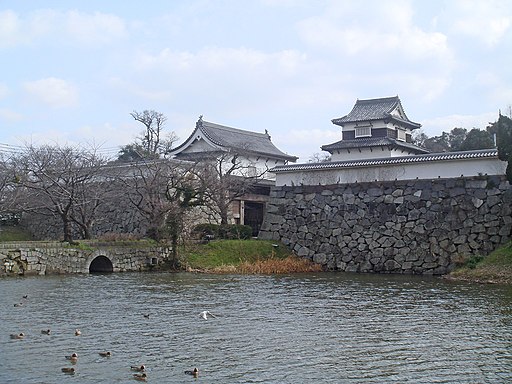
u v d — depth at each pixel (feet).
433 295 85.97
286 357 48.55
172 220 133.39
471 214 123.54
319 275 123.44
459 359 47.70
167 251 133.49
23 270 110.01
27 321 63.36
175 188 140.46
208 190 149.89
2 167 140.87
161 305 76.02
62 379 42.11
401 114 201.05
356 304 77.56
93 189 155.84
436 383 41.47
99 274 118.52
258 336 56.59
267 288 96.78
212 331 58.95
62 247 116.78
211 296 85.61
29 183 141.59
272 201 152.97
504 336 56.08
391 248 131.44
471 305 75.31
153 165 147.54
